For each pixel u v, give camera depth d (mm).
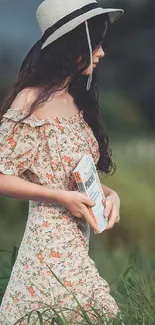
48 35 5883
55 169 5793
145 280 7035
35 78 5855
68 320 5672
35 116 5793
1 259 8062
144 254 10062
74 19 5801
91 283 5754
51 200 5727
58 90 5855
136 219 15352
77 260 5766
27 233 5852
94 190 5793
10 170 5750
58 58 5855
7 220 14766
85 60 5875
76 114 5969
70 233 5797
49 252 5762
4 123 5789
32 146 5770
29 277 5781
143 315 6027
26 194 5750
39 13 5930
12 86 5922
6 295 5871
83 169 5719
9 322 5816
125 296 6707
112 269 8352
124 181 16375
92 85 6051
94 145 6008
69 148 5805
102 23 5898
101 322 5570
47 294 5742
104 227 5832
